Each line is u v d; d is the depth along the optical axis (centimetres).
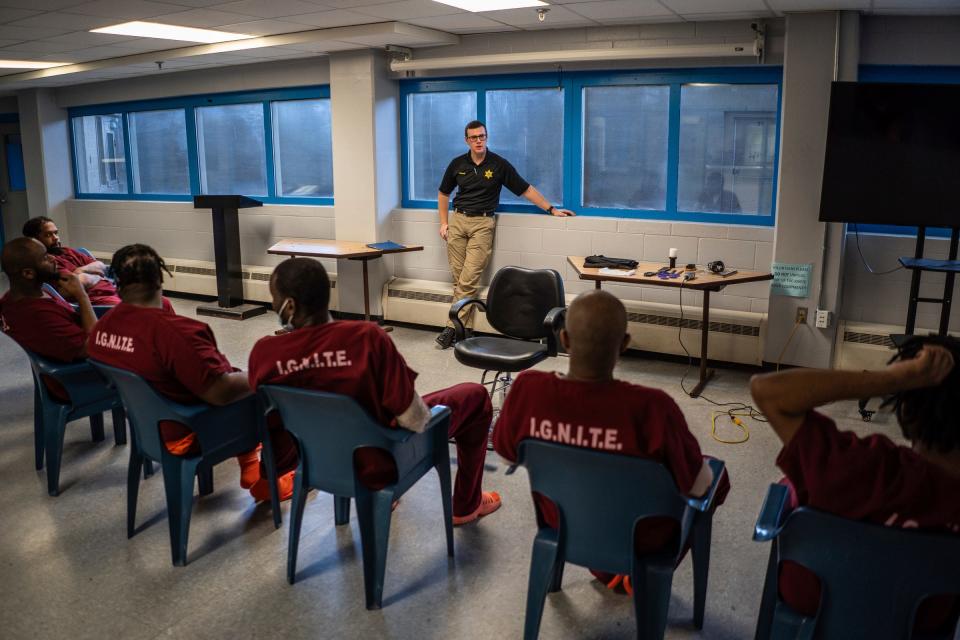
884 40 441
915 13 429
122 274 251
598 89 543
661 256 529
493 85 577
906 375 133
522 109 575
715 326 495
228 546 272
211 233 759
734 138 504
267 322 655
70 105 834
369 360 219
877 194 398
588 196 564
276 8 464
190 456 257
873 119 390
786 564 164
